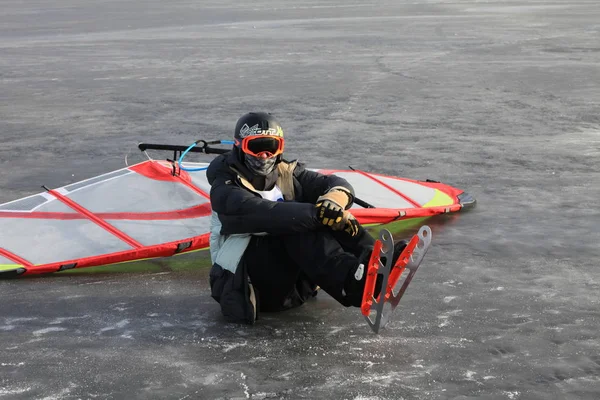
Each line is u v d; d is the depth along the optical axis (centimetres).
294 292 435
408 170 835
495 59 1967
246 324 422
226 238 422
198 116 1216
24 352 391
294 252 403
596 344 392
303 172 436
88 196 575
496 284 484
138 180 588
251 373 364
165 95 1448
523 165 847
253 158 410
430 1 5903
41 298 467
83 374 366
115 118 1209
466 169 834
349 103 1319
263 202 397
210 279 429
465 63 1891
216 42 2597
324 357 380
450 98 1356
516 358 377
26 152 964
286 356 382
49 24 3688
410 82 1571
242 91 1486
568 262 527
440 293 468
